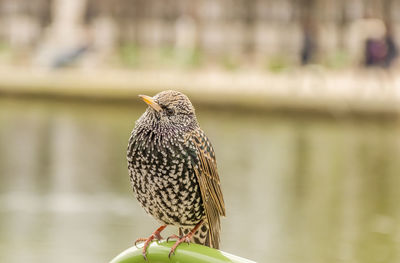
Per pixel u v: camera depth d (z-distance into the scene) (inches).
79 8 1737.2
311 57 1211.2
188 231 183.6
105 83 972.6
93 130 775.1
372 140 757.3
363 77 1194.6
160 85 974.4
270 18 1753.2
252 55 1712.6
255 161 629.9
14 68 1267.2
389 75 1106.7
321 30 1676.9
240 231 438.6
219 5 1756.9
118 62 1413.6
